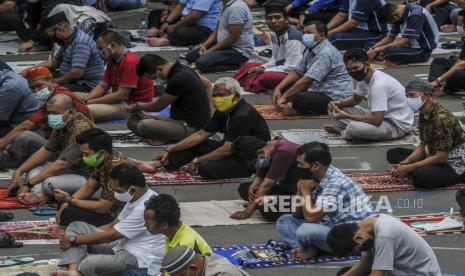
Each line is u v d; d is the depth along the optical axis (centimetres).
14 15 2130
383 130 1398
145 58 1350
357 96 1426
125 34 2045
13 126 1318
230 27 1803
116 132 1452
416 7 1859
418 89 1199
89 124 1149
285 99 1551
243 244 1062
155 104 1373
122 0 2405
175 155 1280
